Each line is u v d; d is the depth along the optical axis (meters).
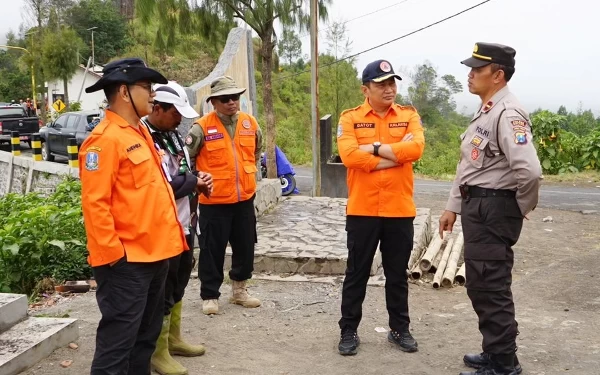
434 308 4.99
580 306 4.90
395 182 3.87
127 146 2.91
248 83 8.89
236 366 3.89
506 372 3.49
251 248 4.95
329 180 11.89
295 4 14.92
